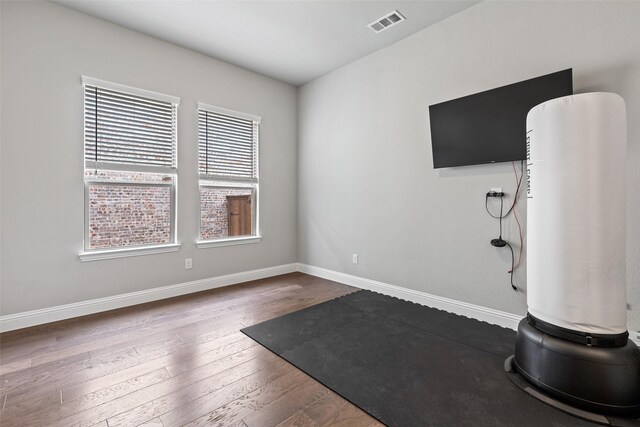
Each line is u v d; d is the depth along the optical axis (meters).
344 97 3.92
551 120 1.65
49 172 2.66
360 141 3.73
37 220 2.61
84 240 2.86
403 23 2.97
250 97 4.07
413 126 3.18
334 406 1.58
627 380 1.45
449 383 1.76
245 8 2.75
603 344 1.51
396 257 3.37
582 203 1.55
